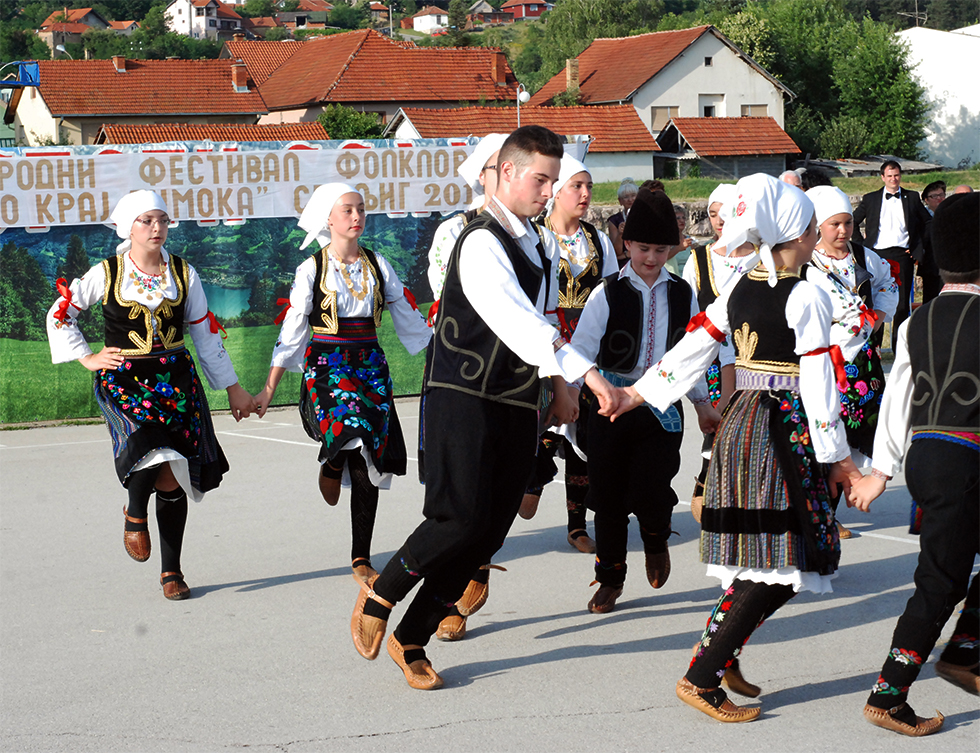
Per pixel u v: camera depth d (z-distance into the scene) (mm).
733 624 3799
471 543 3973
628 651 4566
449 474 3936
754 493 3744
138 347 5270
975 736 3713
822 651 4551
